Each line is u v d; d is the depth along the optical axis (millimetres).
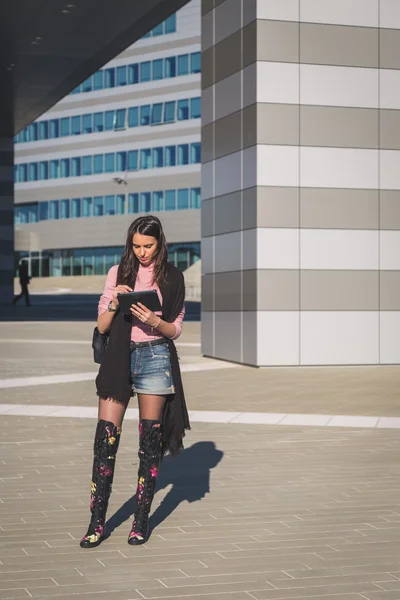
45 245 116250
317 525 6418
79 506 6914
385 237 17859
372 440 9781
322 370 17000
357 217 17750
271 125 17375
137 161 106250
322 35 17594
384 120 17859
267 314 17422
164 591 5008
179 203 102500
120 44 30344
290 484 7703
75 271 114688
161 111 104188
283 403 12555
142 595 4938
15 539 6020
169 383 6043
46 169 115438
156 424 6055
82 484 7656
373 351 17812
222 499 7176
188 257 102562
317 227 17562
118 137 107938
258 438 9898
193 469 8297
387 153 17859
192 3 101812
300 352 17531
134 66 106438
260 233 17359
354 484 7711
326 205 17594
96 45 30531
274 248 17406
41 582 5145
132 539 5922
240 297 18062
